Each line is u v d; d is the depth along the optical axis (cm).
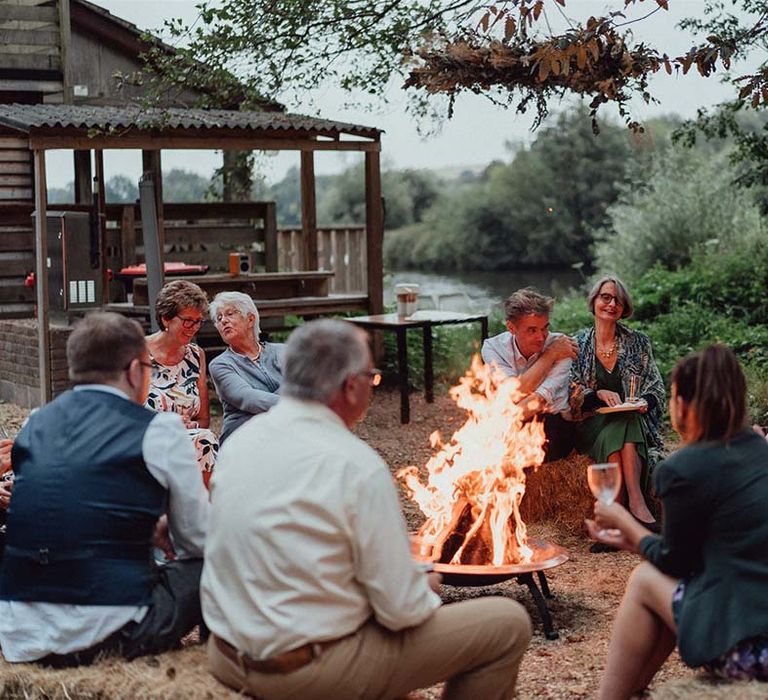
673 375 371
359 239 1570
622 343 673
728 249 1748
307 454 328
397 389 1192
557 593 574
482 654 350
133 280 1084
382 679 334
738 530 348
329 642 327
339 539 323
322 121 1157
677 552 360
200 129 1069
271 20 924
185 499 373
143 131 1047
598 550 645
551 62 627
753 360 1106
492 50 659
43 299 1032
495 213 4338
